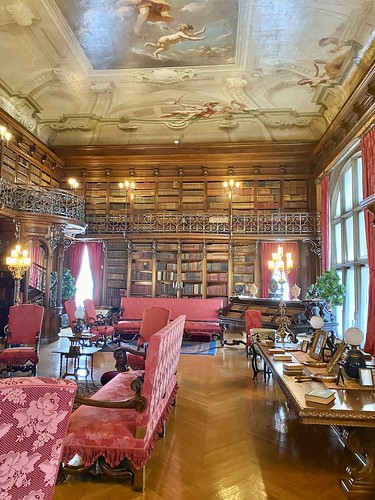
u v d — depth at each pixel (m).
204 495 2.50
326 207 10.79
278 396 4.76
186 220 12.40
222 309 9.23
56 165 12.68
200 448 3.22
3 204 8.45
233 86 9.54
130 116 11.40
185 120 11.70
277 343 4.97
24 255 8.03
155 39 7.53
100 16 6.82
